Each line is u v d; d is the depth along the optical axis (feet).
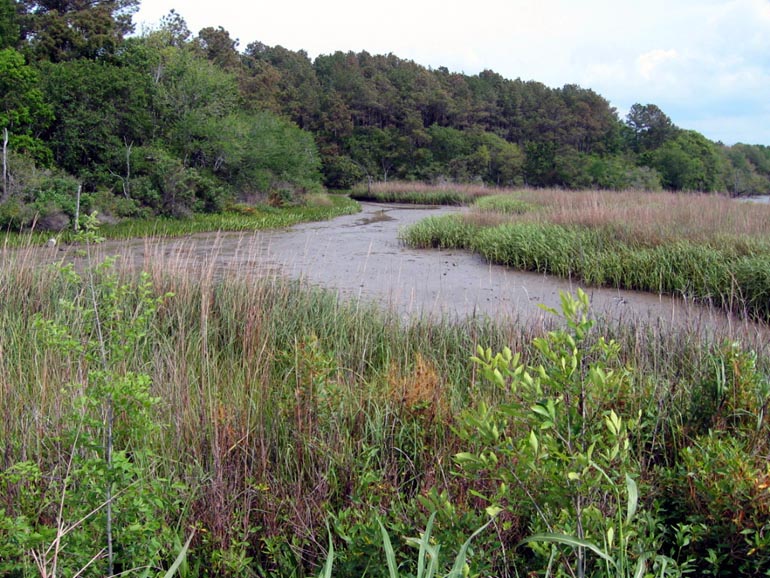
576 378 7.77
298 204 109.40
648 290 35.50
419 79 285.84
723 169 211.41
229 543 10.13
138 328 9.29
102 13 120.26
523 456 7.14
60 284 26.32
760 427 11.60
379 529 9.12
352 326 22.97
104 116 79.20
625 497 9.26
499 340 20.12
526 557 9.49
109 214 64.69
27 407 13.20
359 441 12.46
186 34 153.28
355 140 229.66
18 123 72.38
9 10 92.22
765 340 21.34
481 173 220.84
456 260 46.60
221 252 49.55
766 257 32.81
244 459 11.92
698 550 9.81
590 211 53.93
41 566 7.66
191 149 93.30
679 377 16.10
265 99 200.13
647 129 281.95
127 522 8.60
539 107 294.25
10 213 55.06
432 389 14.03
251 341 19.84
